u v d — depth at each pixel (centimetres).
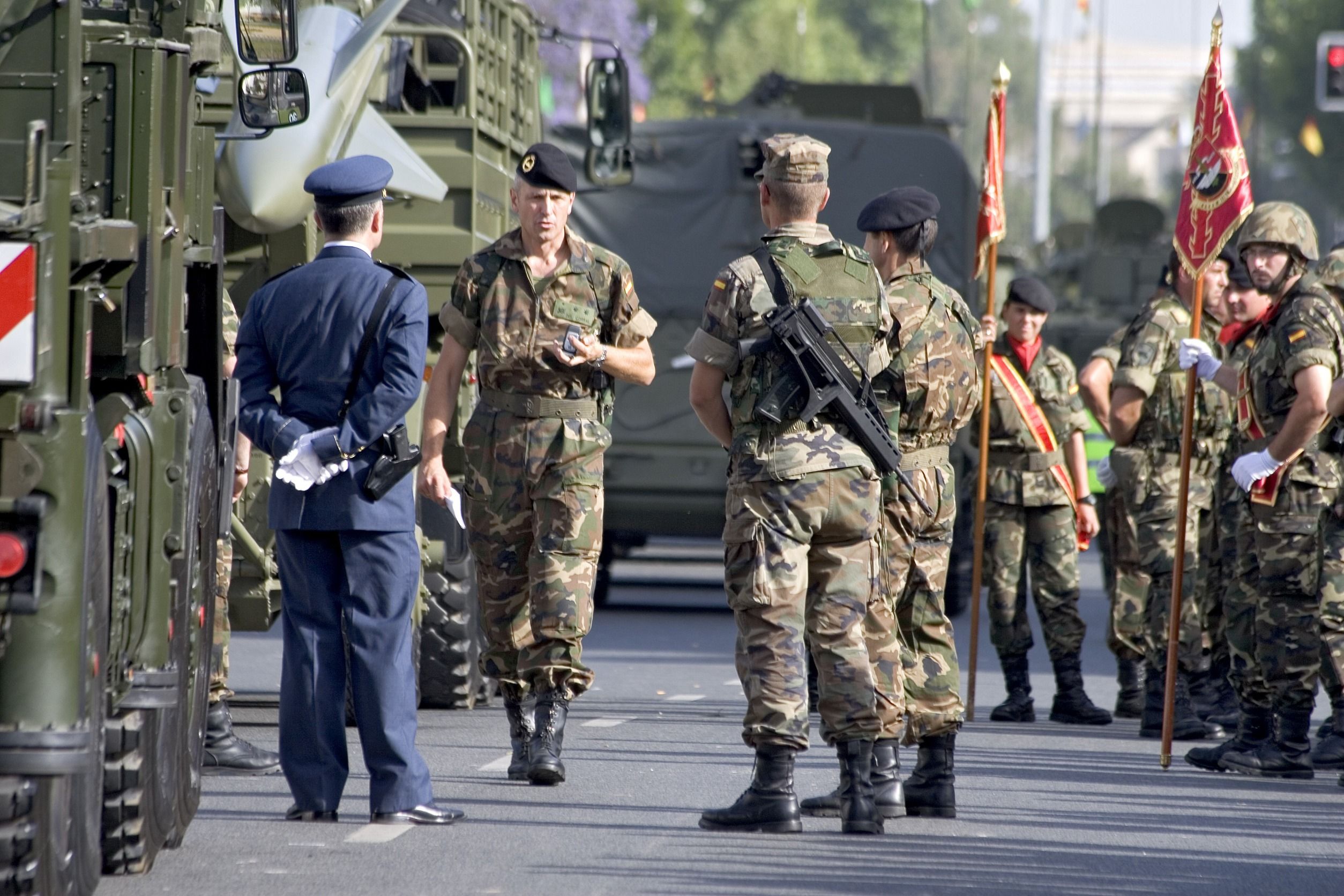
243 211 3008
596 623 5519
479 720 3438
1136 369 3456
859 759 2362
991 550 3641
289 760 2377
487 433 2738
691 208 5762
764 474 2288
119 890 1991
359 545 2309
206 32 2075
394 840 2275
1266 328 2956
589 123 4512
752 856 2219
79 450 1631
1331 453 2950
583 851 2231
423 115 3553
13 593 1627
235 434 2512
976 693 4091
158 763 2027
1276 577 2953
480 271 2722
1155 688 3425
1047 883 2116
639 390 5691
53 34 1728
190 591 2062
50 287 1605
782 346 2280
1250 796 2764
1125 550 3706
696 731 3322
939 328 2456
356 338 2292
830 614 2348
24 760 1627
